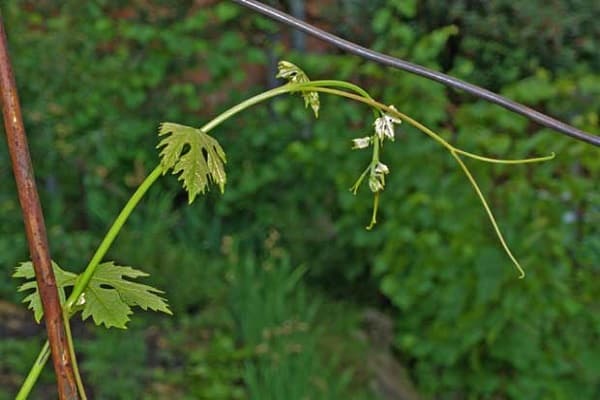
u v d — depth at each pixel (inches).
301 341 234.7
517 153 242.2
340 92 46.9
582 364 240.1
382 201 254.2
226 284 260.8
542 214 240.5
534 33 250.5
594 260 242.8
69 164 299.4
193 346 235.6
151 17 306.5
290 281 257.4
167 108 303.7
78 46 303.4
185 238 289.4
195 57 302.7
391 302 277.7
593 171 240.4
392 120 46.9
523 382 242.5
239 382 228.2
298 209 287.6
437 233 247.6
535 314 239.3
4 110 39.2
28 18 304.8
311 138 290.0
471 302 243.9
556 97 242.2
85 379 220.8
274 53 281.1
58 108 299.9
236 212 297.3
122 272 45.4
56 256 271.7
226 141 297.7
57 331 39.9
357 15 273.6
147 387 220.1
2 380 217.9
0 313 247.8
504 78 253.0
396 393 239.3
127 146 301.7
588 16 252.5
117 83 301.4
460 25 259.8
